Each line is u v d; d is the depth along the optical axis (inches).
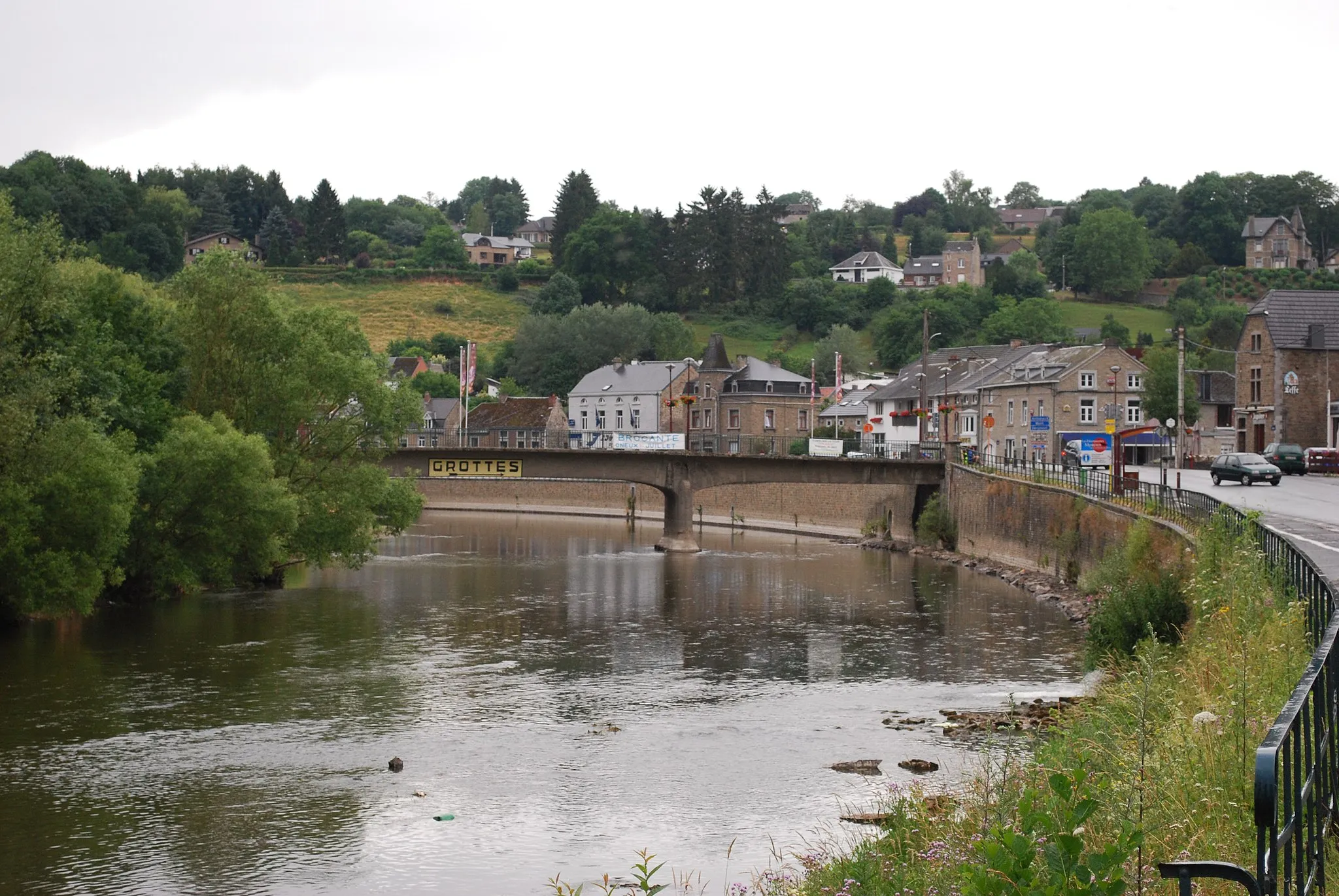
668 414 5930.1
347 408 2603.3
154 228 7219.5
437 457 3398.1
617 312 7214.6
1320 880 362.0
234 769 1183.6
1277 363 3690.9
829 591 2620.6
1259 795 294.8
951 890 570.9
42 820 1032.2
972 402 5172.2
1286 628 840.9
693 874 879.7
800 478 3636.8
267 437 2522.1
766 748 1249.4
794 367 7411.4
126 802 1081.4
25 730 1325.0
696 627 2090.3
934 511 3649.1
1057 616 2219.5
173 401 2401.6
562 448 3710.6
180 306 2482.8
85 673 1621.6
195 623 2059.5
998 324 7480.3
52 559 1846.7
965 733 1294.3
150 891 882.1
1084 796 495.2
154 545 2196.1
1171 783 591.5
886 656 1796.3
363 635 1967.3
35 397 1771.7
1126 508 2295.8
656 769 1175.0
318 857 944.3
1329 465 3189.0
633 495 5073.8
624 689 1563.7
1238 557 1222.3
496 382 7185.0
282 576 2630.4
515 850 951.0
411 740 1295.5
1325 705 407.5
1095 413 4635.8
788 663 1742.1
